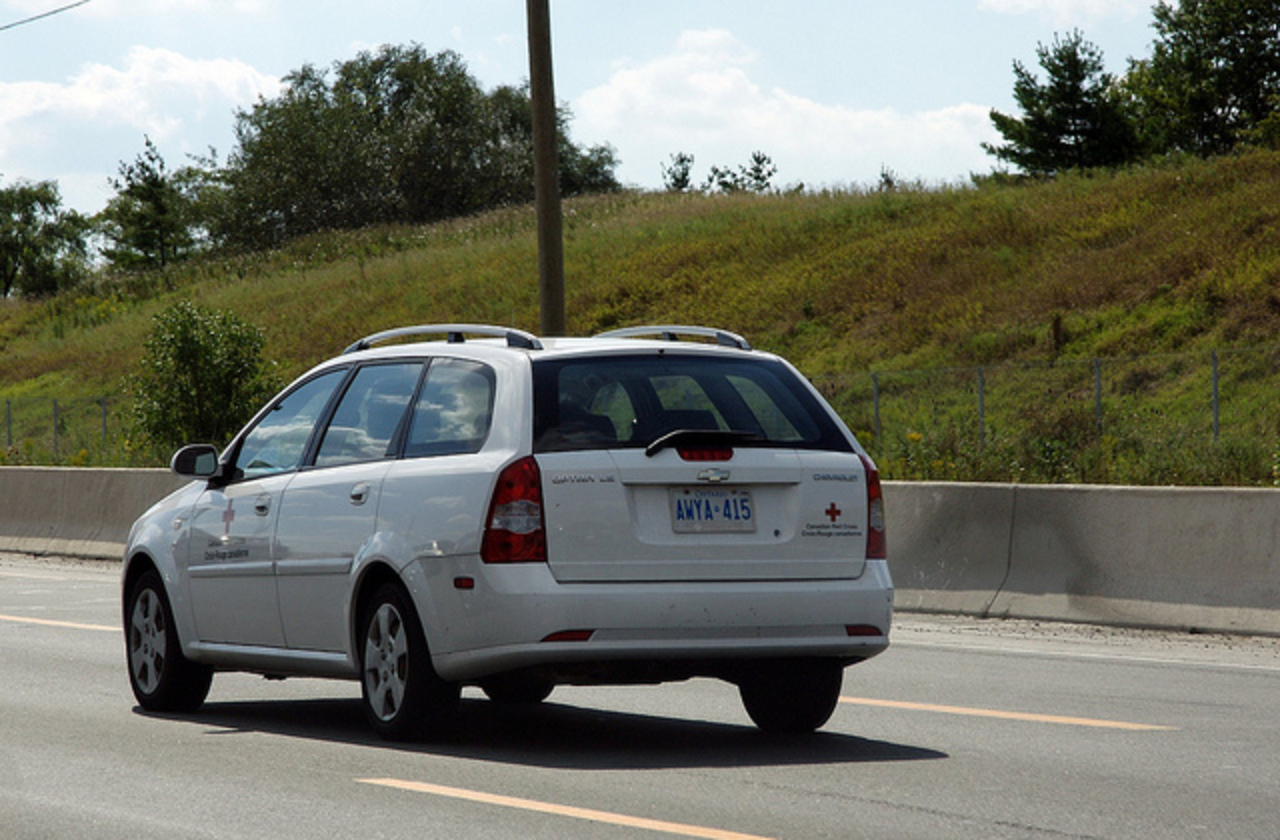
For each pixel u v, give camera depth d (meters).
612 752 13.38
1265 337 59.94
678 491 12.99
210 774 12.31
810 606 13.17
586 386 13.29
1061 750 13.43
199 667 16.19
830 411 14.08
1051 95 102.50
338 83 173.00
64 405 92.62
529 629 12.52
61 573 35.50
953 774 12.22
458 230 130.38
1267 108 113.62
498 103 174.75
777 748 13.60
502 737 14.23
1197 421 53.31
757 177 187.50
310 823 10.38
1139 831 10.04
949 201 91.75
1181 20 118.00
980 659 20.09
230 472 16.08
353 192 159.25
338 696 17.72
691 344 14.02
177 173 189.62
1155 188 80.62
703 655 12.81
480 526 12.78
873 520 13.75
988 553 25.22
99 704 16.89
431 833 10.02
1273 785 11.73
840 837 9.84
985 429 46.03
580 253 101.69
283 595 14.77
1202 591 22.75
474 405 13.52
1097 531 24.08
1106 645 21.53
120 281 133.38
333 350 97.12
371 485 13.92
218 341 56.09
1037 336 66.88
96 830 10.24
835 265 83.94
